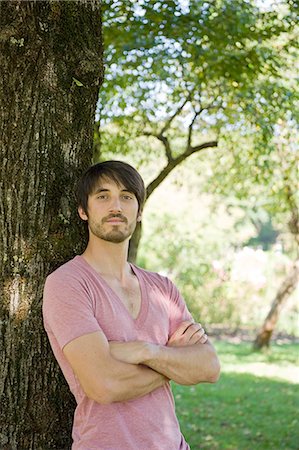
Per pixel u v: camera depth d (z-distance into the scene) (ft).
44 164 8.86
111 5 17.66
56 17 8.85
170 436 7.88
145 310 8.27
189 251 40.27
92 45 9.23
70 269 8.04
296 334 43.42
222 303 42.22
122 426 7.65
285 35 21.58
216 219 43.65
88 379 7.48
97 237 8.26
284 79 21.70
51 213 8.91
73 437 7.93
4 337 8.74
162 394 8.05
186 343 8.51
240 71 19.43
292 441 20.65
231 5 18.16
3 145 8.74
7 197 8.76
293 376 30.55
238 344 38.68
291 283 36.06
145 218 39.86
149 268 40.91
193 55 19.10
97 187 8.16
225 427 22.03
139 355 7.71
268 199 34.09
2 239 8.78
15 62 8.68
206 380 8.27
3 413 8.73
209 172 30.63
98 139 18.01
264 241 68.28
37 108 8.80
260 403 25.32
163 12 17.65
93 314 7.79
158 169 33.42
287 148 26.14
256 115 21.21
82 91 9.12
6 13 8.65
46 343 8.87
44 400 8.86
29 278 8.80
